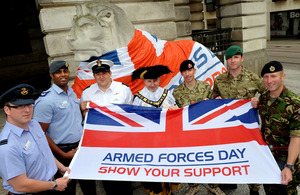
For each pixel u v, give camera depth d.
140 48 3.82
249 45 8.77
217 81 3.00
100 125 2.71
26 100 1.76
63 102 2.52
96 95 2.90
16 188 1.79
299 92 6.85
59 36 4.85
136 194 3.28
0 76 9.84
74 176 2.26
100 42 3.59
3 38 9.70
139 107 2.73
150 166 2.39
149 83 2.74
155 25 5.91
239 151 2.36
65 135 2.55
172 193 3.04
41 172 1.97
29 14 9.91
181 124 2.67
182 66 2.82
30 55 10.23
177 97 3.02
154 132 2.66
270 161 2.19
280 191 2.32
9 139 1.77
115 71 3.70
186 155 2.44
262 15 8.77
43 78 10.19
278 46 20.94
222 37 8.55
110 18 3.56
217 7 9.11
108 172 2.34
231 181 2.15
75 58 3.63
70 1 4.77
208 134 2.56
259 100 2.36
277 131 2.18
